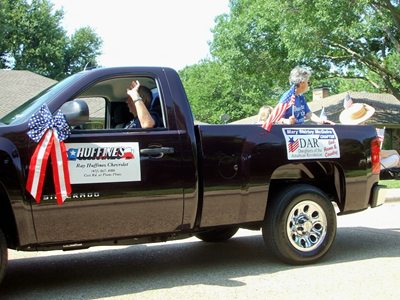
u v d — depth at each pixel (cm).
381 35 2292
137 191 389
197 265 480
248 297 363
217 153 425
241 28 2302
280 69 2348
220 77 4825
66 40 4909
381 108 2738
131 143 390
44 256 553
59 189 362
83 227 376
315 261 467
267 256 510
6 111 1995
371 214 838
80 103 364
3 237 355
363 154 495
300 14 1861
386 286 385
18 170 351
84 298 374
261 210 445
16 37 4488
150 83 449
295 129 464
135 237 400
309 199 462
